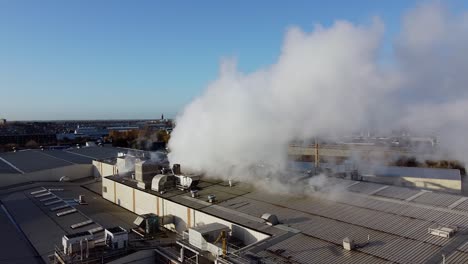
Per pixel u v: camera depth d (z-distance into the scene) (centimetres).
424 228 2425
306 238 2392
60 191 5428
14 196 5072
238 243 2628
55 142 17062
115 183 4612
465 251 2072
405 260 2002
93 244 2803
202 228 2677
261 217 2822
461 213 2675
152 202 3791
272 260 2117
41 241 3259
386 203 2980
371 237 2331
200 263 2481
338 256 2108
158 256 2853
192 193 3572
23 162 7606
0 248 3122
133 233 3316
